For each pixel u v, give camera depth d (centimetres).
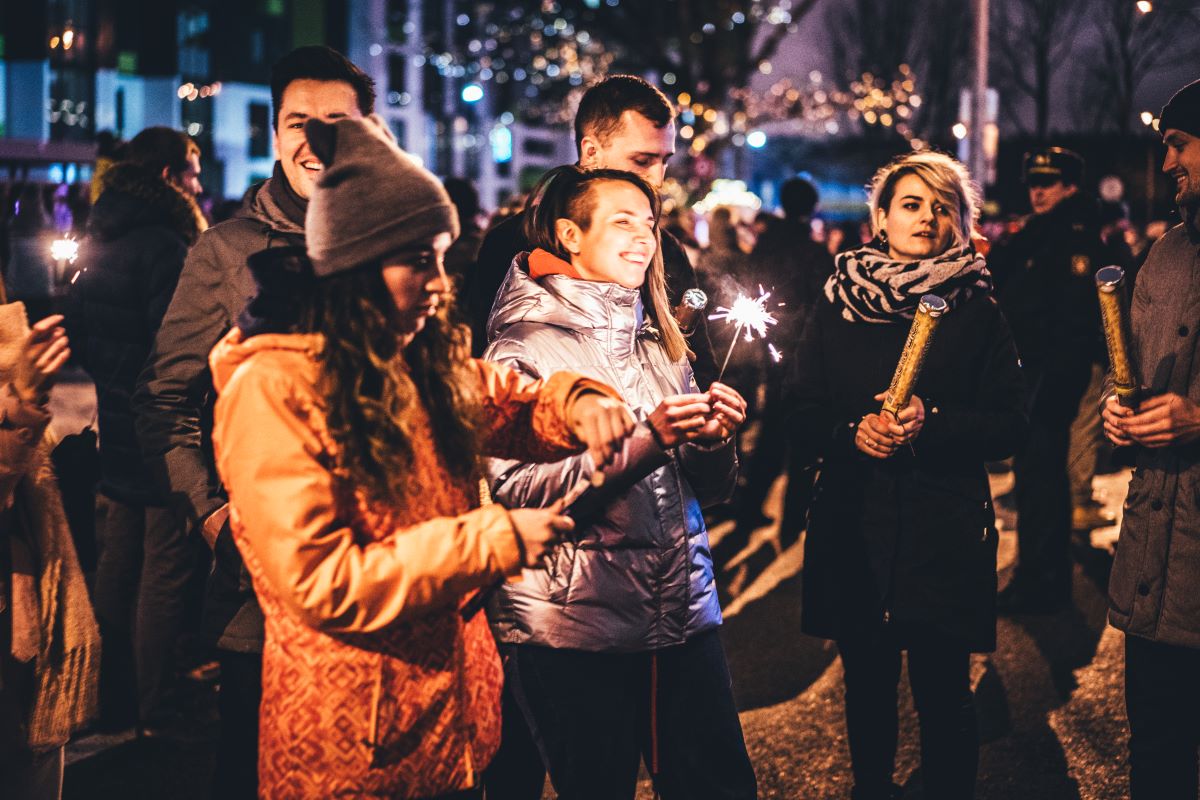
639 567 283
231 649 288
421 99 4306
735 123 2736
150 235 430
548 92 3728
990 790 415
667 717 294
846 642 362
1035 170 617
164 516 440
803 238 748
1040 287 605
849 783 422
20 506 274
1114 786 418
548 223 303
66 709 280
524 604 284
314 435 206
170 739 449
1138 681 318
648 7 2708
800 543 741
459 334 230
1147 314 321
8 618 270
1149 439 297
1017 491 615
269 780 213
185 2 3497
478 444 228
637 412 292
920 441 345
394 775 212
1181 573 306
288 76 307
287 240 308
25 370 258
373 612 201
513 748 319
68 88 3206
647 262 298
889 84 3297
